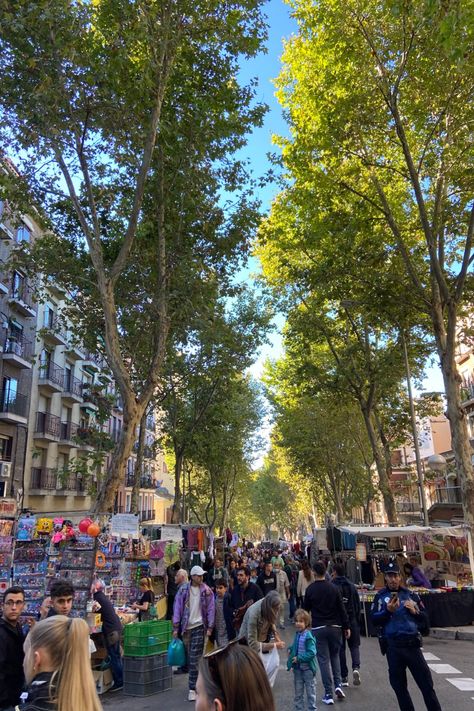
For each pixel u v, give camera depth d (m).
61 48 10.06
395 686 5.96
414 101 15.20
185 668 9.95
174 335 19.05
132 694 8.34
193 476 47.44
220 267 15.53
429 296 17.47
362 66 14.95
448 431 53.12
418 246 19.30
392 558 16.58
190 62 13.45
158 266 13.73
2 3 9.80
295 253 22.38
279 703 7.65
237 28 12.51
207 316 13.96
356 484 40.47
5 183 11.56
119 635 8.69
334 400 27.06
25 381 26.78
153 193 14.24
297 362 28.16
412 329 23.75
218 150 14.02
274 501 78.12
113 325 11.57
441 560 16.61
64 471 18.08
